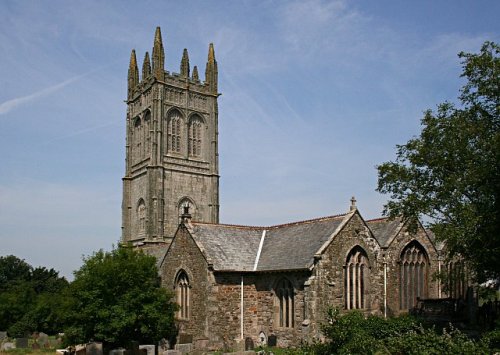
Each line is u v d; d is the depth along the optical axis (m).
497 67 36.66
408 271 50.88
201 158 102.38
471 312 48.78
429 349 29.98
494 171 35.56
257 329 47.66
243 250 50.84
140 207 100.38
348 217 46.56
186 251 49.66
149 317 46.47
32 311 77.75
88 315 46.47
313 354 33.28
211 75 105.88
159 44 99.75
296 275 45.09
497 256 34.94
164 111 98.75
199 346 43.78
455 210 37.84
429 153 40.34
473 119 38.84
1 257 139.00
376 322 39.69
